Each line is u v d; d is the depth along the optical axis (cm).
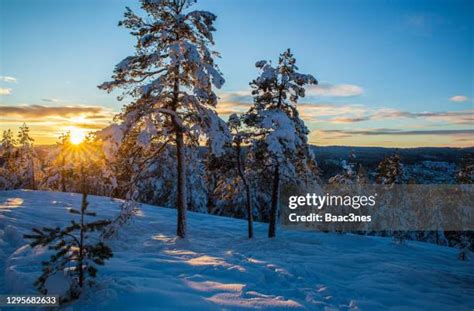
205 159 2284
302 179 2245
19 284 824
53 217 1823
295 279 1130
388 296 1088
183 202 1755
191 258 1288
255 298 862
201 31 1623
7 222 1546
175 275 1017
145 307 726
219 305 789
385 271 1453
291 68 2083
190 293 840
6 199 2389
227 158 2191
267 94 2122
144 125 1655
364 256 1788
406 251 2162
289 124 1962
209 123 1717
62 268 765
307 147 2147
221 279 1016
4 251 1191
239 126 2130
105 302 725
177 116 1669
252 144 2080
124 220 1639
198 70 1577
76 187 3616
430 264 1784
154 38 1579
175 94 1708
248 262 1245
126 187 1733
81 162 2908
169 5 1625
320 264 1478
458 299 1160
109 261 1074
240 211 3212
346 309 927
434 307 1041
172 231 2092
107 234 1562
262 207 3052
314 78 2053
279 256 1598
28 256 1032
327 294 1027
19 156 4209
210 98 1697
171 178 2992
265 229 2525
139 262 1109
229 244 1902
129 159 1734
